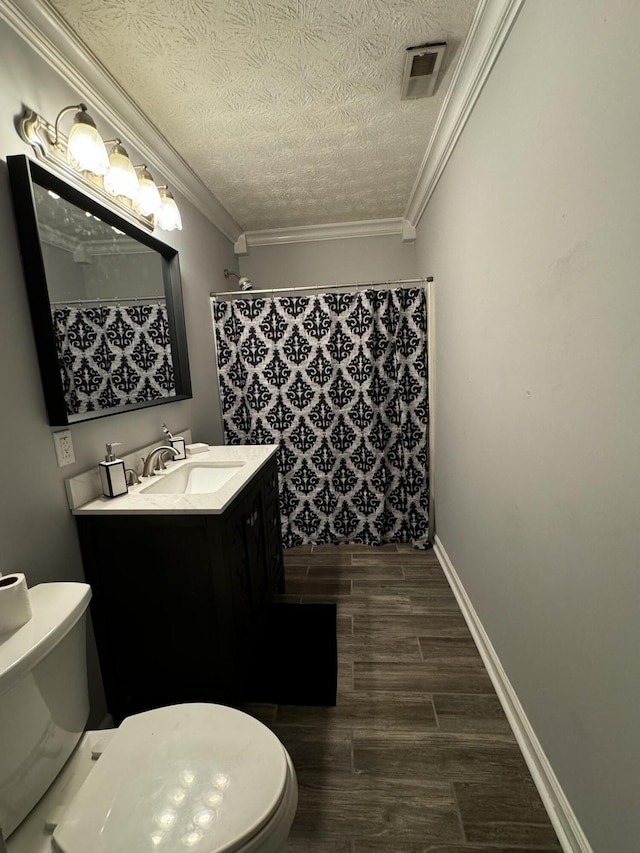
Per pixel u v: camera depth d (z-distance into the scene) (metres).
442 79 1.52
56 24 1.13
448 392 2.15
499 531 1.44
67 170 1.21
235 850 0.65
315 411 2.54
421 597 2.07
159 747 0.82
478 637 1.70
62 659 0.86
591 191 0.81
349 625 1.86
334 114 1.70
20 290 1.07
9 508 1.02
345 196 2.57
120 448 1.51
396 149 2.01
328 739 1.30
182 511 1.23
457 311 1.88
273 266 3.25
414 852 0.99
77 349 1.27
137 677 1.39
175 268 1.95
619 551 0.77
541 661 1.13
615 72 0.71
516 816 1.06
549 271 1.00
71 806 0.72
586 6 0.79
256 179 2.26
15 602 0.81
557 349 0.98
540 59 1.00
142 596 1.33
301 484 2.62
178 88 1.49
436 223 2.28
